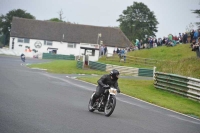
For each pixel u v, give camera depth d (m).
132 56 50.38
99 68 43.75
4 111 11.71
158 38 54.50
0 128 9.04
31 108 12.98
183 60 34.59
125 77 37.34
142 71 41.50
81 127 10.30
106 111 14.09
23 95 16.66
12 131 8.84
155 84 27.91
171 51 49.28
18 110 12.22
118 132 10.21
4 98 14.92
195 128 13.22
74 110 13.68
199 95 22.41
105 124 11.30
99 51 54.03
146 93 24.47
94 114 13.27
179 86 24.94
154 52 51.09
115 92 12.98
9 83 21.53
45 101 15.41
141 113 15.35
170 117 15.41
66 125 10.36
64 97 17.70
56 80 27.23
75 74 36.75
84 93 20.36
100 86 13.52
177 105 20.34
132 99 20.66
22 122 10.14
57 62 55.72
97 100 13.66
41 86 21.81
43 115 11.71
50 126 9.96
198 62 32.72
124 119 12.93
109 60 50.59
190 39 51.41
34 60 63.38
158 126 12.37
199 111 19.16
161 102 20.67
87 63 44.78
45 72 36.00
